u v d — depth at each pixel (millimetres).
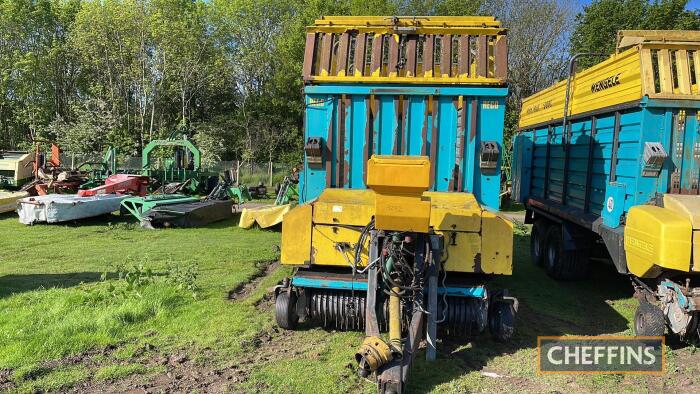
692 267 4844
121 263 8570
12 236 11305
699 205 5172
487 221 5070
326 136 5953
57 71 41000
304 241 5309
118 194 15094
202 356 4914
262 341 5383
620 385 4562
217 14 41875
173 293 6711
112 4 36188
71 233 11844
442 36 5988
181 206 13633
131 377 4430
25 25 38688
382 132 5891
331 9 36344
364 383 4418
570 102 8523
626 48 6707
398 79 5766
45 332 5180
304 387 4297
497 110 5703
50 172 18484
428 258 4902
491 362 5004
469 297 5305
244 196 18984
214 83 38406
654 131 5867
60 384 4227
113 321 5555
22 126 40938
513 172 12094
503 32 5867
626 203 6191
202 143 34531
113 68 38438
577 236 8211
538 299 7438
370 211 5164
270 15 42375
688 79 5820
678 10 28266
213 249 10180
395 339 4309
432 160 5828
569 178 8508
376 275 4883
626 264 5902
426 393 4305
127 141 34562
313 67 5973
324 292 5523
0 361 4566
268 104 40688
